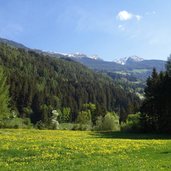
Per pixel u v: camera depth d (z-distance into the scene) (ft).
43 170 84.89
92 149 129.70
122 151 128.98
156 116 342.64
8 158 107.34
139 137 246.27
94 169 85.87
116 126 385.70
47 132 287.07
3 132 255.29
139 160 103.91
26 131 296.92
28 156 112.98
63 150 124.67
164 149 136.67
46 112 634.02
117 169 85.30
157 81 351.46
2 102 310.45
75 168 87.92
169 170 83.97
